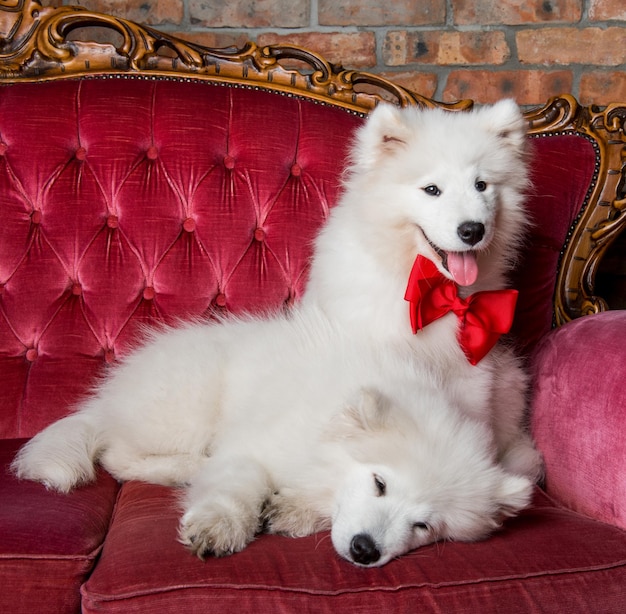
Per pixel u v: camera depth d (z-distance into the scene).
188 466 1.94
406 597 1.39
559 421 2.05
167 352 2.11
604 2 3.10
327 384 1.86
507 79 3.17
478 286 2.17
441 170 1.97
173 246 2.44
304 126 2.56
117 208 2.43
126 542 1.51
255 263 2.47
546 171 2.56
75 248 2.39
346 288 2.11
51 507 1.64
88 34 3.12
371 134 2.08
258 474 1.70
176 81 2.58
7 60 2.55
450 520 1.62
